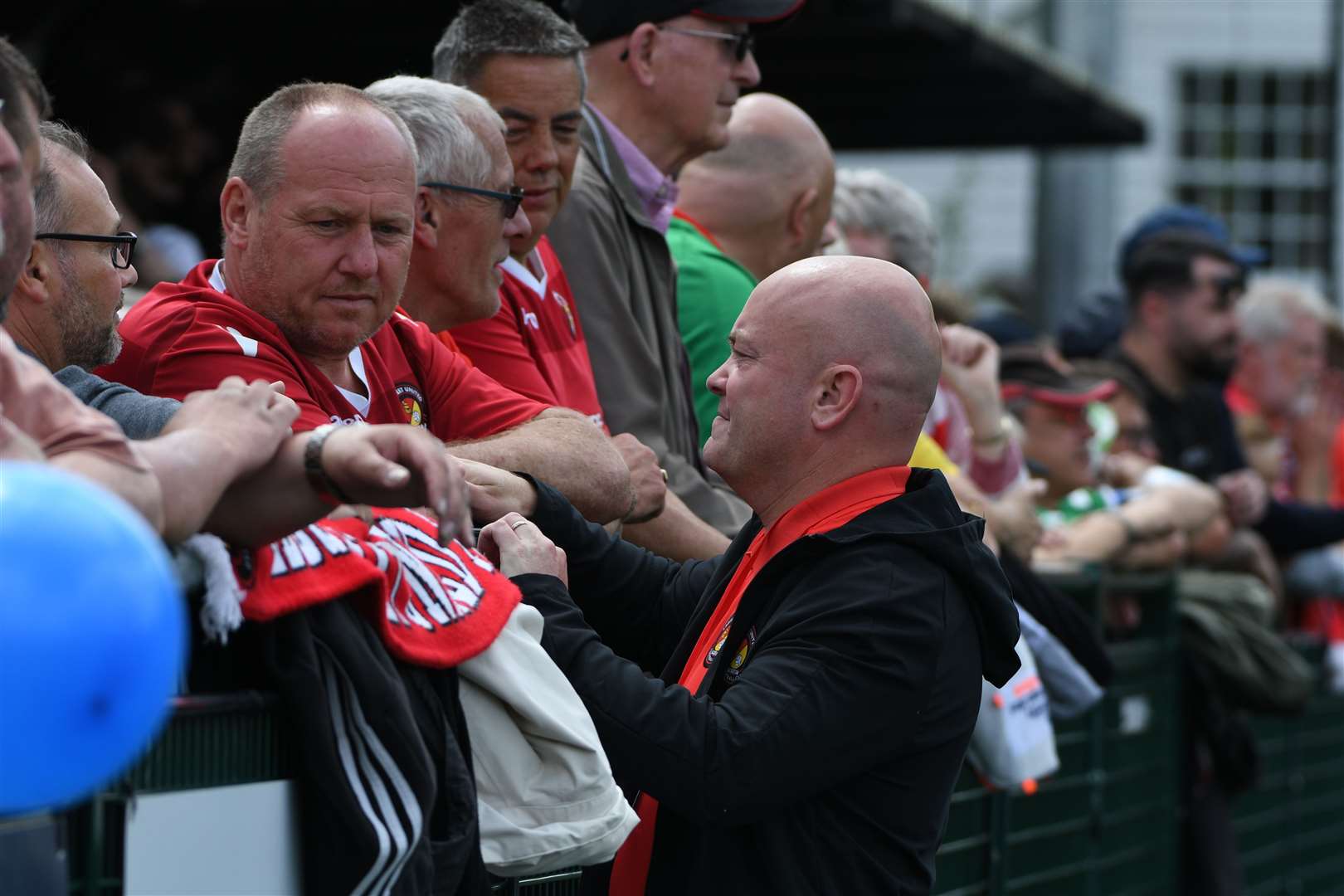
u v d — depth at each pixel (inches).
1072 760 666.2
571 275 507.8
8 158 222.8
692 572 406.0
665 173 553.0
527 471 400.2
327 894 267.1
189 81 1016.2
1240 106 2263.8
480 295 443.8
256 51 1077.8
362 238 350.3
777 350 366.9
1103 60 1782.7
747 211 610.2
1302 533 976.9
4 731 179.0
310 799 270.4
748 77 567.8
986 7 1918.1
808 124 623.8
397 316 412.5
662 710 329.4
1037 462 754.8
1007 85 1198.3
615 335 508.7
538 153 476.7
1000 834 593.3
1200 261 882.1
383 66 1106.1
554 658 333.1
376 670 271.3
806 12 989.2
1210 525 832.3
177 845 253.4
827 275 369.1
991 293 1523.1
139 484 231.1
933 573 349.1
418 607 292.7
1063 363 848.3
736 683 343.6
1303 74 2269.9
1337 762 1013.8
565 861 308.7
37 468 189.8
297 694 262.8
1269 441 1052.5
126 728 188.7
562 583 348.2
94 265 320.5
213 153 1021.8
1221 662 780.0
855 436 365.1
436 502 249.4
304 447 255.0
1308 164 2265.0
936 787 352.2
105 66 954.7
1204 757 798.5
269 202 349.7
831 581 345.4
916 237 698.8
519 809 304.5
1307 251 2272.4
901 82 1187.9
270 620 263.3
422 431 256.2
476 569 319.9
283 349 354.9
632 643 408.8
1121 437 838.5
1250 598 807.7
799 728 331.0
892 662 337.4
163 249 855.1
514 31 475.8
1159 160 2244.1
